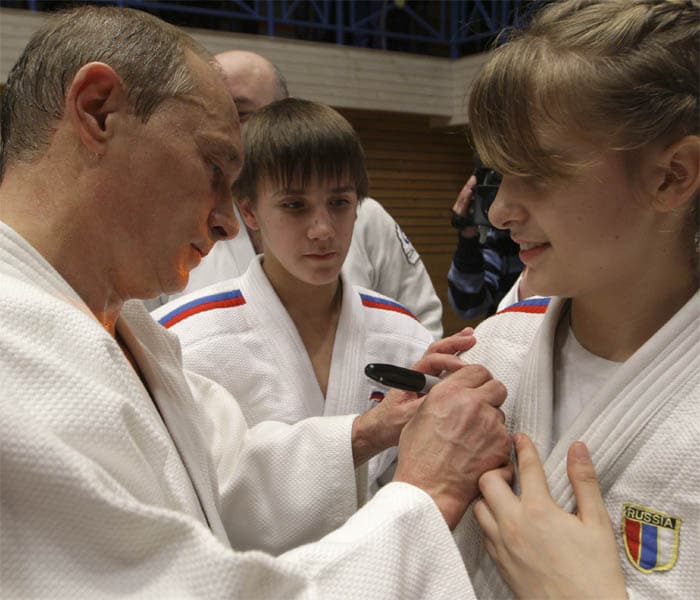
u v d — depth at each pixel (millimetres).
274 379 1418
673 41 665
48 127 837
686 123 669
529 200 722
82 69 804
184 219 895
